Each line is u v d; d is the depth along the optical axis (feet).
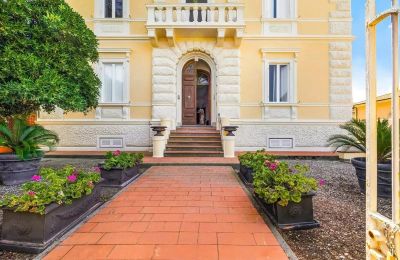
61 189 12.33
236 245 10.96
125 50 39.78
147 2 40.40
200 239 11.49
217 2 40.32
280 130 39.96
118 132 40.14
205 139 37.76
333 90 39.78
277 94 40.75
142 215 14.37
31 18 22.76
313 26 39.99
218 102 40.04
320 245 11.12
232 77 39.93
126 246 10.88
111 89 40.60
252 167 20.75
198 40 40.24
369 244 5.47
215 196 17.98
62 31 23.67
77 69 25.53
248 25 40.29
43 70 22.15
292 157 36.27
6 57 20.25
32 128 24.04
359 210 15.35
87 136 40.04
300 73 39.96
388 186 16.87
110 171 20.40
